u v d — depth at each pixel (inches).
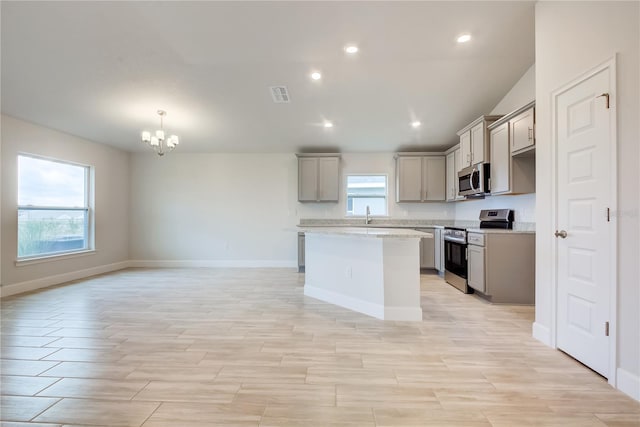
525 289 139.9
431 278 198.4
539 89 98.2
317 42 118.3
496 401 67.6
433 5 99.3
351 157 238.7
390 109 175.0
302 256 220.2
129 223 242.5
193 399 68.2
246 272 218.8
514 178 137.2
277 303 142.3
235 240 242.8
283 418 62.0
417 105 170.9
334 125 194.4
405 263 120.0
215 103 166.4
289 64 135.6
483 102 167.8
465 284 160.1
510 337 102.4
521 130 129.0
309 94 160.4
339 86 153.8
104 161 217.9
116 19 106.2
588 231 80.3
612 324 73.2
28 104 152.8
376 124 192.7
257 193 242.7
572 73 85.0
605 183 75.1
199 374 78.8
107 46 120.0
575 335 85.6
